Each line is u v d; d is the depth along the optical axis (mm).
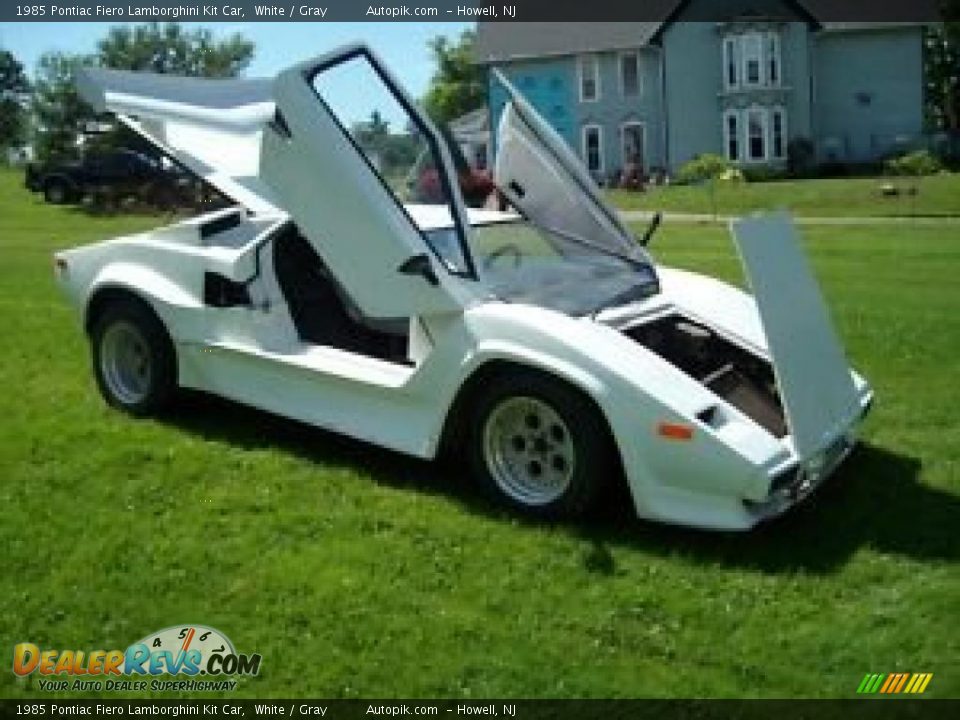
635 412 4598
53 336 8188
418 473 5438
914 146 41844
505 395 4875
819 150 43781
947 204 25172
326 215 5242
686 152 44594
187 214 14242
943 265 13812
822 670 3766
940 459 5734
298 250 5906
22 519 4746
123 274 6121
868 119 44000
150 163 25297
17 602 4090
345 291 5508
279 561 4441
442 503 5074
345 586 4242
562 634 3967
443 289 4992
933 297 10734
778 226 4996
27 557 4422
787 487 4633
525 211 5984
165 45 49656
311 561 4441
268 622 4004
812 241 17578
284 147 5219
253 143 6070
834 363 5148
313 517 4863
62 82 39188
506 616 4086
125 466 5359
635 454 4621
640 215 26531
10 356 7539
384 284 5156
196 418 6148
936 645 3914
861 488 5348
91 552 4465
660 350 5320
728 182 33844
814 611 4156
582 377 4648
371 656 3797
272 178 5336
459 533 4754
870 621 4082
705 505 4570
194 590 4211
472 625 3998
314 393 5547
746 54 42812
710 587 4336
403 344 5582
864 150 44156
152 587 4223
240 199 6293
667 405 4547
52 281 11297
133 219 23484
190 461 5449
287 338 5688
